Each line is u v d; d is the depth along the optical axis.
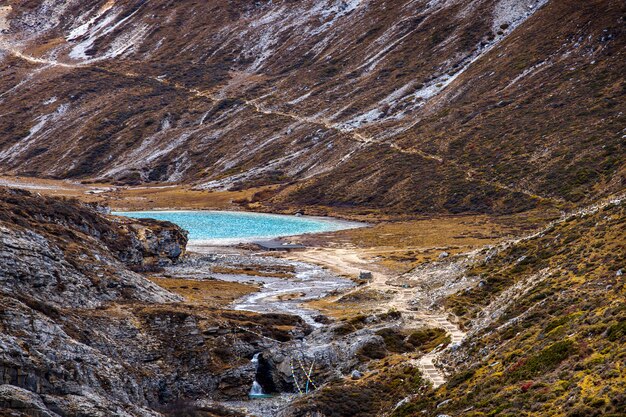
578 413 44.34
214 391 73.75
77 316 73.56
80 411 54.75
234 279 120.56
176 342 76.38
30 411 51.16
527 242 96.31
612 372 47.12
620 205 87.62
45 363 56.94
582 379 48.31
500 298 83.25
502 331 67.00
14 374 53.84
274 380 75.38
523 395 49.88
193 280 116.62
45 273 77.62
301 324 87.88
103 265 90.75
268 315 88.31
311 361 76.50
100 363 63.75
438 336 80.56
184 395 72.50
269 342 79.44
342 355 78.00
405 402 61.06
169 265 128.00
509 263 94.00
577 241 85.25
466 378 60.16
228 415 67.00
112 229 120.00
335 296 106.50
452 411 54.22
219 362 75.88
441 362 69.19
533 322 64.88
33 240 81.12
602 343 51.81
